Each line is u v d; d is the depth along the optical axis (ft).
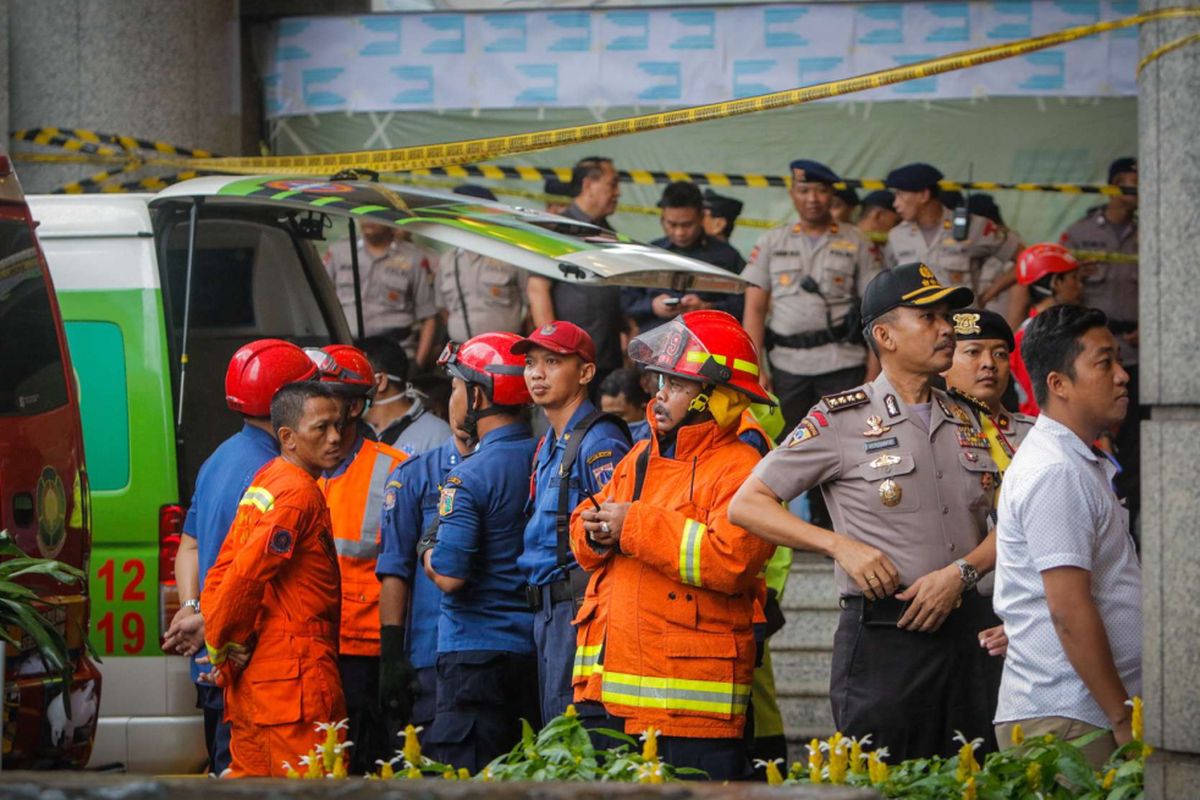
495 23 116.47
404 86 116.88
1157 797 36.24
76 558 58.95
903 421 49.67
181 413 70.54
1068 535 43.37
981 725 49.29
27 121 105.60
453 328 109.70
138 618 69.56
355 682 67.97
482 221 73.82
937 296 49.21
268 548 55.67
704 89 116.06
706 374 50.47
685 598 49.93
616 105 116.47
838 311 104.99
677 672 49.62
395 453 70.13
